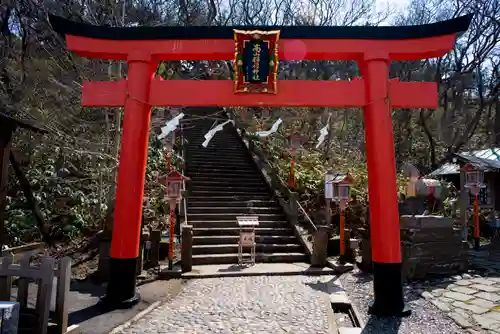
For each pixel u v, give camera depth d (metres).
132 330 4.70
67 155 10.51
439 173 13.25
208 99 6.03
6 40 12.01
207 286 6.88
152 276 7.54
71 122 10.53
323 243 8.50
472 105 21.77
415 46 5.77
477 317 5.04
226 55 6.11
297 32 5.88
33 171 10.00
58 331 4.21
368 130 5.80
